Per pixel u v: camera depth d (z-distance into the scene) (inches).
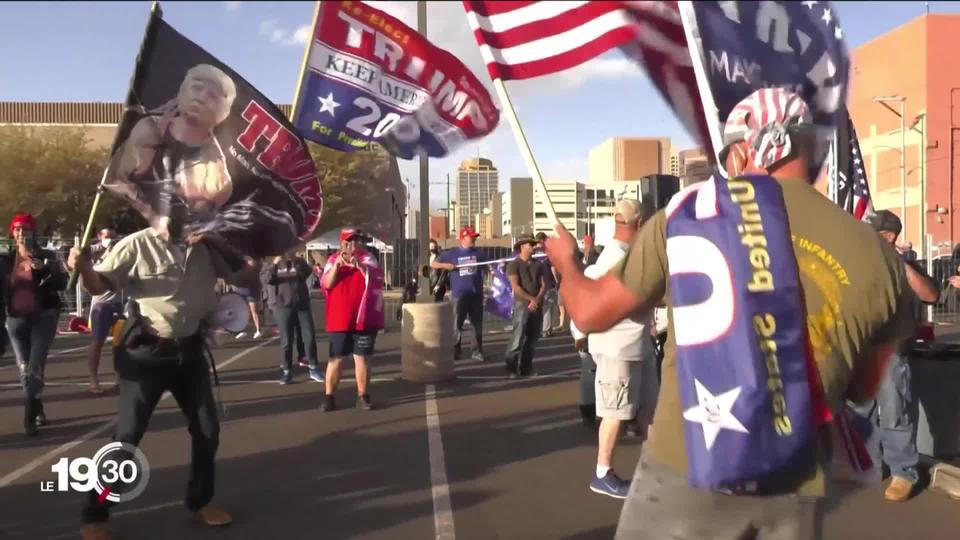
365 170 1258.6
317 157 1175.0
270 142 183.0
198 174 177.6
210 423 185.2
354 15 195.0
